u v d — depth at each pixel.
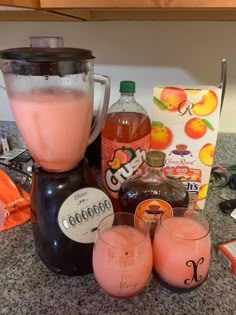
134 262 0.45
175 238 0.47
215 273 0.53
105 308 0.46
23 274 0.53
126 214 0.53
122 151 0.63
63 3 0.50
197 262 0.46
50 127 0.46
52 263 0.52
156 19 0.79
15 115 0.49
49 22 0.83
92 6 0.50
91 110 0.51
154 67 0.85
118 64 0.85
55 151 0.48
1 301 0.48
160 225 0.50
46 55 0.42
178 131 0.62
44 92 0.46
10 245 0.59
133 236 0.48
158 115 0.61
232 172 0.81
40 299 0.48
